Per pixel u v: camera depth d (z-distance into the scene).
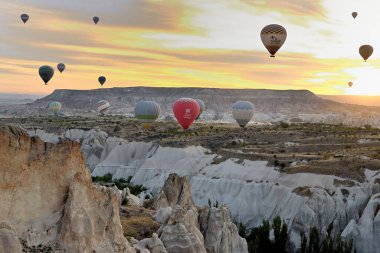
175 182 65.25
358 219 89.88
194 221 54.78
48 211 36.91
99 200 39.50
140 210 56.69
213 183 113.12
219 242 55.88
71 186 37.56
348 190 95.56
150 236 49.44
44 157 36.84
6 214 34.62
